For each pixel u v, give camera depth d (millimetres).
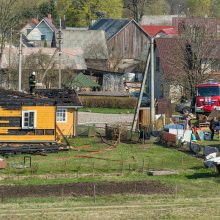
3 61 133500
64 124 84312
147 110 88750
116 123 90375
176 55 118812
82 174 62625
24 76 127500
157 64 127938
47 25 192000
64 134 84250
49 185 57188
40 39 191375
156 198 53188
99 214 47375
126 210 48750
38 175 61875
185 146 76812
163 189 56281
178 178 61375
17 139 76250
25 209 48875
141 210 48750
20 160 69500
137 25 167000
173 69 118125
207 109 98625
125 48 166250
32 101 76438
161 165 67062
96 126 93500
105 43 162250
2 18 141375
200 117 94438
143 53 165750
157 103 100000
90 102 119438
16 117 76188
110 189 55938
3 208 49125
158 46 126250
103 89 138750
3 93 80750
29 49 142250
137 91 133500
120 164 67562
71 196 53562
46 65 131375
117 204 50844
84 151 75312
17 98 77125
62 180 59719
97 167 65938
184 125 84375
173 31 178125
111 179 60312
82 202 51500
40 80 128625
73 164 67500
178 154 73625
